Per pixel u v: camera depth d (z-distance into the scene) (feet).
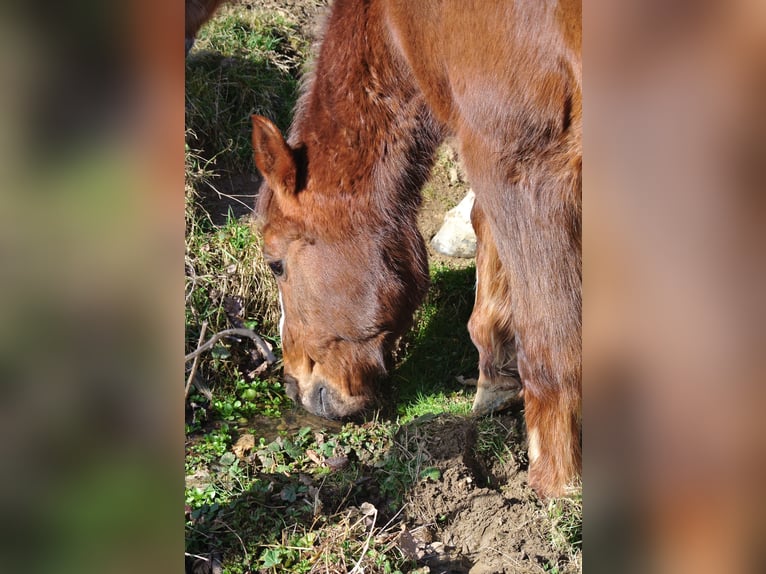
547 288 9.12
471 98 8.89
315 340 12.23
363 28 10.72
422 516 10.33
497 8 8.27
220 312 14.52
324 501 10.52
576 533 9.68
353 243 11.55
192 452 11.95
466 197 16.43
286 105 18.25
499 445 11.75
